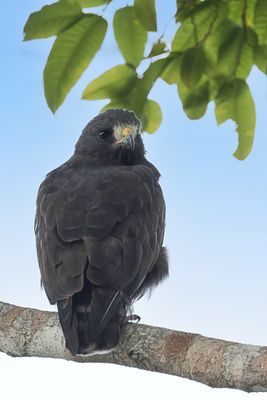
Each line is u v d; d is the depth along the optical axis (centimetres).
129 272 1177
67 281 1149
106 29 1213
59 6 1202
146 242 1234
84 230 1191
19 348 1166
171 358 1080
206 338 1077
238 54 1266
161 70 1248
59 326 1152
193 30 1260
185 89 1292
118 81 1248
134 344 1110
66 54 1216
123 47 1228
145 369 1105
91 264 1159
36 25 1206
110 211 1216
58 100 1227
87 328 1124
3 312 1187
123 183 1266
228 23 1259
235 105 1285
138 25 1217
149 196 1279
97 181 1266
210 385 1054
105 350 1107
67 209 1220
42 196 1284
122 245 1189
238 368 1033
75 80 1227
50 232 1210
